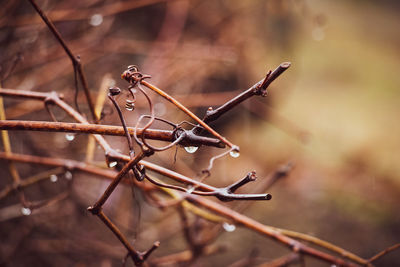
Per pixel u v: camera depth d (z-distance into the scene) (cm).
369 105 217
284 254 102
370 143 180
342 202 135
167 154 83
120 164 44
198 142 32
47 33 79
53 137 77
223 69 111
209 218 47
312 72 245
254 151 160
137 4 79
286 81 162
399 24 324
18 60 48
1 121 34
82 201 79
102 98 47
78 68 41
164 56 86
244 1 116
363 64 262
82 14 85
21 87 73
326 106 212
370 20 327
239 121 162
